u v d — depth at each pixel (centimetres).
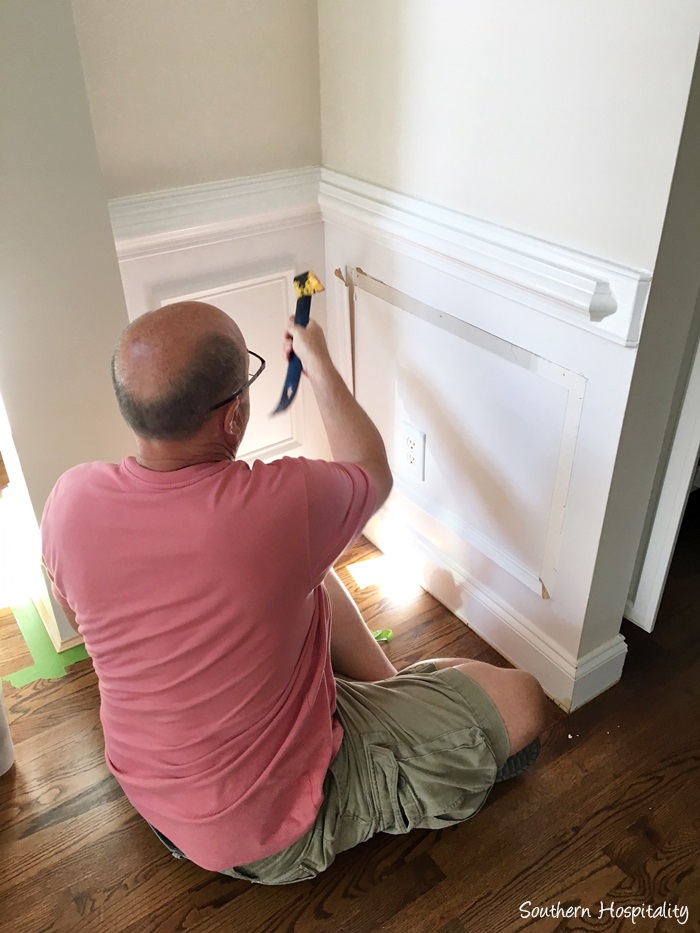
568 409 133
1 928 127
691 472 150
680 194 107
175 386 96
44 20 117
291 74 158
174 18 140
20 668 172
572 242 123
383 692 133
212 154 156
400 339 168
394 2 137
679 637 176
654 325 117
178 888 132
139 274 156
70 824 142
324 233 177
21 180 126
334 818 122
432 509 180
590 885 130
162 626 103
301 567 105
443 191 144
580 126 114
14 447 148
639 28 102
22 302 135
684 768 148
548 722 158
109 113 141
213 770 111
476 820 140
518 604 165
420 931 125
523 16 116
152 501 101
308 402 194
